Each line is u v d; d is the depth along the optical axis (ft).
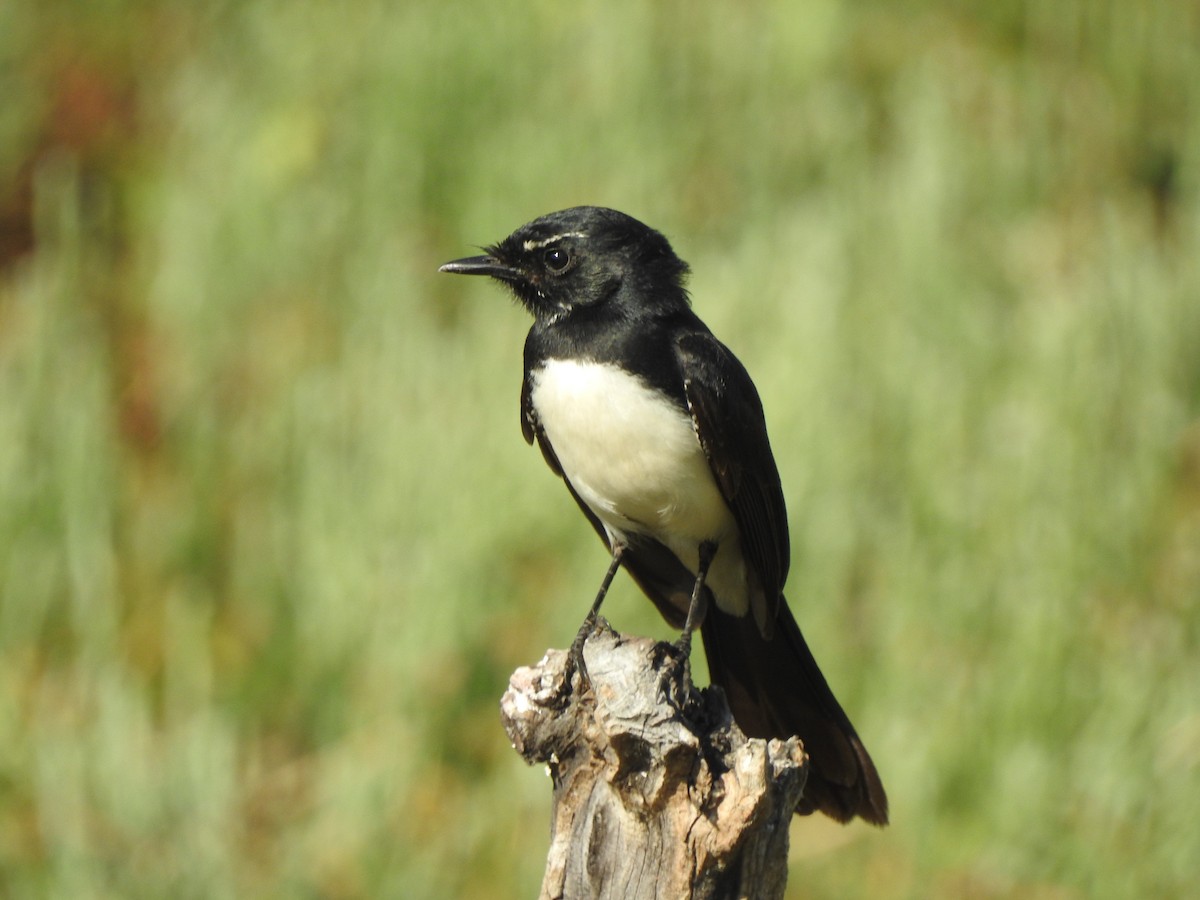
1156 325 45.78
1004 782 32.76
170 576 38.78
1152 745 33.45
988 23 61.72
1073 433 40.98
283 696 35.58
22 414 39.63
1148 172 57.72
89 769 32.30
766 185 51.52
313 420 40.52
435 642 34.99
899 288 45.70
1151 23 60.23
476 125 52.54
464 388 40.73
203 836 30.99
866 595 37.60
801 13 57.16
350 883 31.37
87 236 50.11
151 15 58.08
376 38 55.26
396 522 37.04
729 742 18.08
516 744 17.75
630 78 53.52
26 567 36.96
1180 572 39.45
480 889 31.55
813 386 39.63
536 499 37.45
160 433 43.06
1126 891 31.55
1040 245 50.67
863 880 32.37
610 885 17.11
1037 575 37.04
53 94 54.29
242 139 51.60
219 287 46.60
